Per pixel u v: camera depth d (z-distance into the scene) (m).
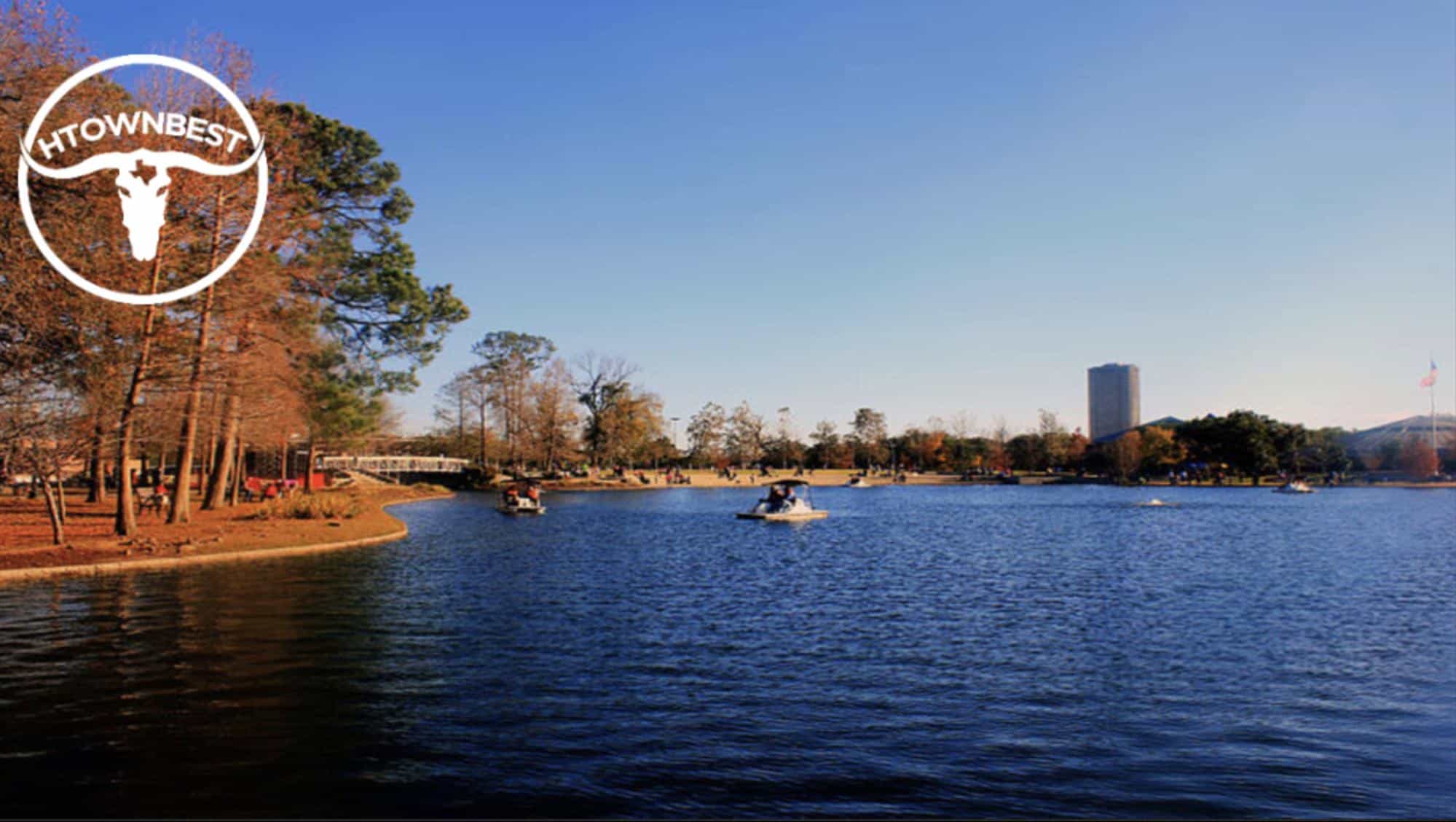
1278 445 151.00
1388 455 155.38
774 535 50.41
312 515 46.09
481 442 122.44
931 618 21.94
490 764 10.84
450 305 52.28
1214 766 11.45
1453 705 14.43
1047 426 183.75
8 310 26.84
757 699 14.09
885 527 58.22
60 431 29.23
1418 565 35.25
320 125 45.16
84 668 15.12
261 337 37.56
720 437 165.25
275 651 16.64
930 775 10.87
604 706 13.48
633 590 26.19
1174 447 160.12
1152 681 15.80
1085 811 9.89
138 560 28.56
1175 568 33.72
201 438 49.78
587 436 127.06
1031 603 24.72
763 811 9.63
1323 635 20.08
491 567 31.17
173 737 11.59
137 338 31.27
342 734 11.86
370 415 67.88
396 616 20.58
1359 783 10.94
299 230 38.62
